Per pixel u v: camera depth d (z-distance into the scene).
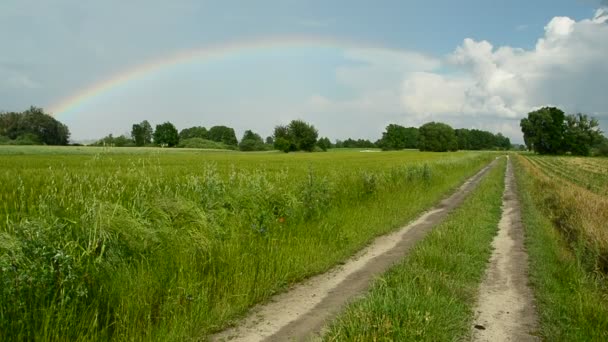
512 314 5.79
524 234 11.26
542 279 7.13
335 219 10.38
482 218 13.02
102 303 4.80
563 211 14.24
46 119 104.44
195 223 7.17
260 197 9.49
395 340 4.38
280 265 6.98
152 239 6.23
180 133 163.62
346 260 8.28
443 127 147.75
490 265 8.23
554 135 122.62
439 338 4.66
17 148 66.75
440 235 9.49
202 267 6.20
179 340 4.68
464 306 5.88
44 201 6.77
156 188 9.36
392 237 10.46
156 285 5.40
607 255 8.12
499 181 28.77
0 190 9.66
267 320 5.42
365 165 35.16
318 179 12.36
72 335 4.31
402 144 159.88
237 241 7.02
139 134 121.94
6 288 4.11
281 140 117.94
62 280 4.49
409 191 17.78
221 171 19.94
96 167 18.64
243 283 6.05
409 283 5.97
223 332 5.06
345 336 4.45
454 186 24.78
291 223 9.23
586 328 5.12
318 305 5.95
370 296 5.38
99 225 5.63
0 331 3.96
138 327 4.69
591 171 47.62
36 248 4.53
